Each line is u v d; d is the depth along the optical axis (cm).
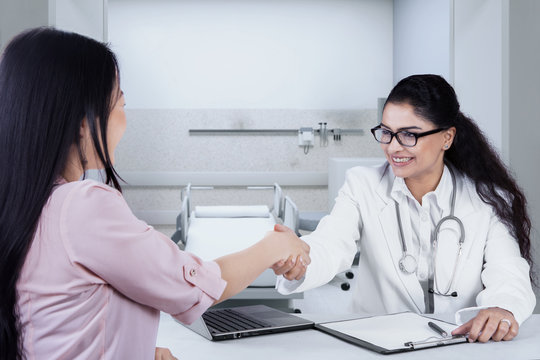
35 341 66
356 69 527
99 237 65
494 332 104
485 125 255
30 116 65
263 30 522
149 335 73
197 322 109
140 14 514
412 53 471
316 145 532
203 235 341
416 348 98
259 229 364
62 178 70
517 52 240
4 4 200
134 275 67
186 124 523
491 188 135
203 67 521
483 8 255
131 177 517
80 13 231
